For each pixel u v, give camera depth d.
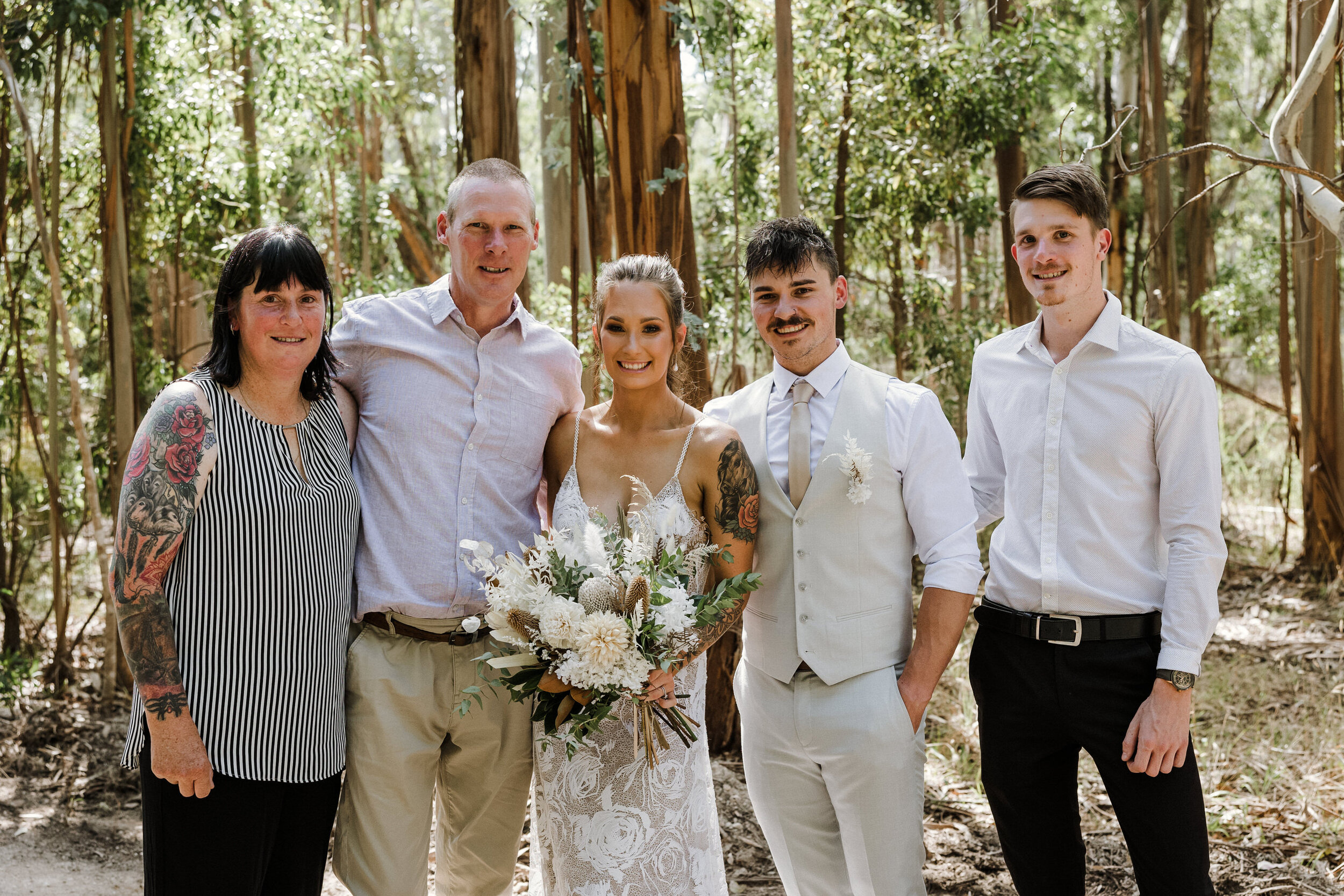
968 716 4.51
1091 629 2.26
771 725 2.38
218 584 2.02
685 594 2.06
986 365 2.52
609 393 3.42
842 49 5.91
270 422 2.13
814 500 2.31
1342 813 3.51
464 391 2.41
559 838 2.29
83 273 5.34
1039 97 6.38
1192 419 2.18
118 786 4.07
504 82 4.42
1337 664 5.25
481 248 2.35
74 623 5.88
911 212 6.30
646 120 3.75
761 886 3.16
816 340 2.34
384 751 2.31
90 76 5.06
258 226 5.77
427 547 2.35
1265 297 8.75
